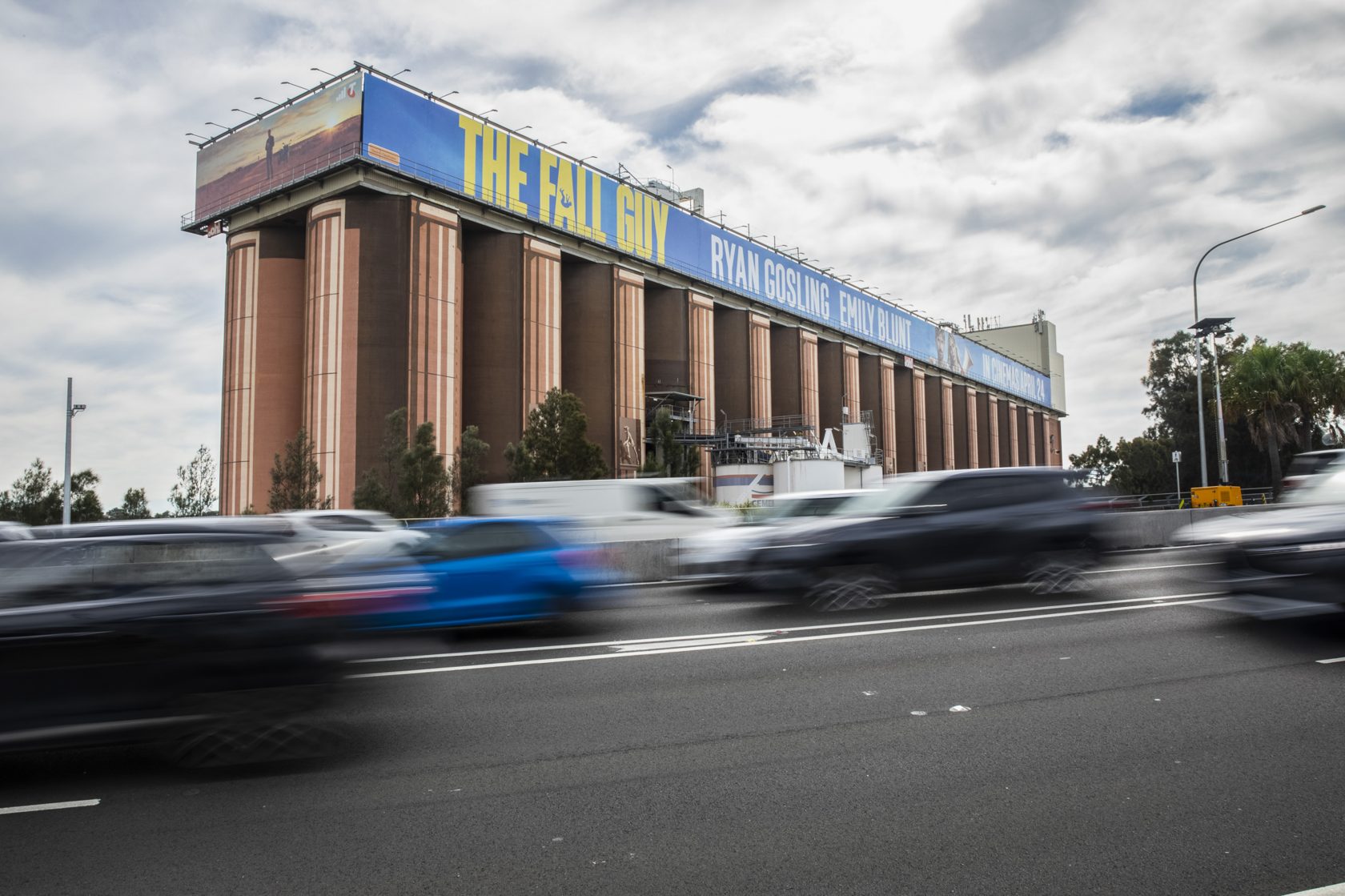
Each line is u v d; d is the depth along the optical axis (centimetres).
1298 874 353
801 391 7438
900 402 8988
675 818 433
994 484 1163
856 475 6831
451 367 4497
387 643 679
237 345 4825
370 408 4159
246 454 4694
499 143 4928
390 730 604
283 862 390
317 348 4331
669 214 6191
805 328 7631
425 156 4516
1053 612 1043
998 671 737
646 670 786
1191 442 5894
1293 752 506
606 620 1115
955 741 546
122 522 589
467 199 4688
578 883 363
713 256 6594
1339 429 4338
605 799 462
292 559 1006
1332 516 826
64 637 506
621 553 1619
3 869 384
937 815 427
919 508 1123
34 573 523
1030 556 1141
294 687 546
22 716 494
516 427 4841
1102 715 594
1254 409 3931
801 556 1088
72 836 423
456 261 4603
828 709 634
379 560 984
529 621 1031
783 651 851
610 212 5653
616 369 5594
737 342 6912
